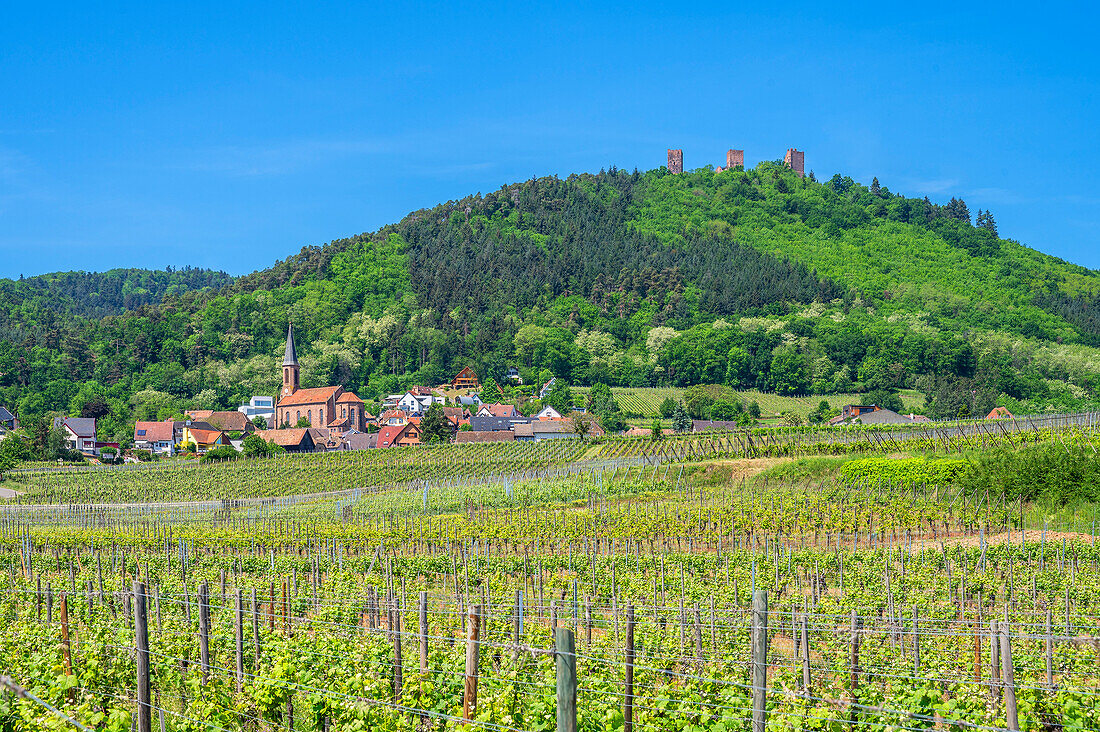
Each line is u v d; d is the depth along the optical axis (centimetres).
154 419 16325
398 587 3069
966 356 17212
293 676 1571
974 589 2883
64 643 1667
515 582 3359
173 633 1939
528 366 19988
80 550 4481
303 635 1905
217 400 18600
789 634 2222
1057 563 3328
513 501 6059
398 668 1507
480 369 19750
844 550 3819
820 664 1750
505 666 1683
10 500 7388
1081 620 2312
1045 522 4331
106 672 1680
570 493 6153
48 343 19200
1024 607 2723
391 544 4453
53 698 1495
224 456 10212
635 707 1409
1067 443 5316
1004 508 4575
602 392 17062
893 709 1370
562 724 916
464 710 1209
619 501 5781
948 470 5109
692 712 1353
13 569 3669
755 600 1093
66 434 12381
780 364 17388
